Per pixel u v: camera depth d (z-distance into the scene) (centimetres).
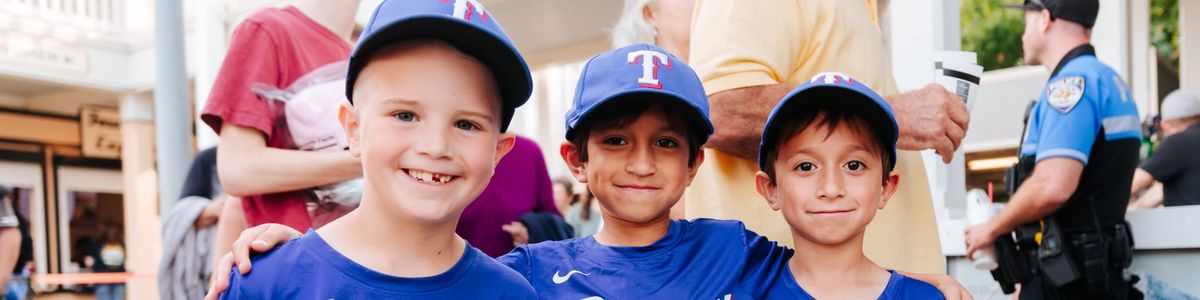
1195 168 374
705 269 142
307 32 185
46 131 1114
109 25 976
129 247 993
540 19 547
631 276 141
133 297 759
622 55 144
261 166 176
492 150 106
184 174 411
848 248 136
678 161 142
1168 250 257
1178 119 423
